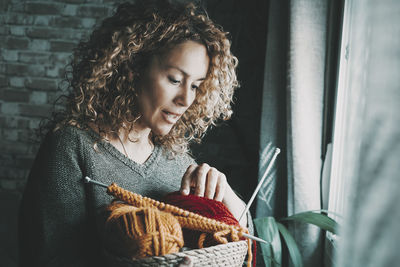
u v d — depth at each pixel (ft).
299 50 4.11
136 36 2.50
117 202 2.31
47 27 6.93
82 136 2.58
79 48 2.88
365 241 0.79
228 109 3.25
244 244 2.01
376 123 0.79
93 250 2.52
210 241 2.06
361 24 1.15
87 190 2.57
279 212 4.84
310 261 4.22
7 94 7.10
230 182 6.17
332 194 4.12
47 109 7.07
